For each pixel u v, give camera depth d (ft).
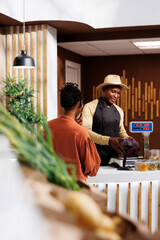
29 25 19.43
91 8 19.47
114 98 13.92
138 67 28.14
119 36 21.07
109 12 19.60
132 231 2.27
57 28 20.31
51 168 2.93
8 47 19.70
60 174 2.98
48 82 19.49
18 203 2.10
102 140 12.17
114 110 14.28
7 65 19.72
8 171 2.45
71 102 7.65
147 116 27.99
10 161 2.54
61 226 1.97
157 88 27.89
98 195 3.18
